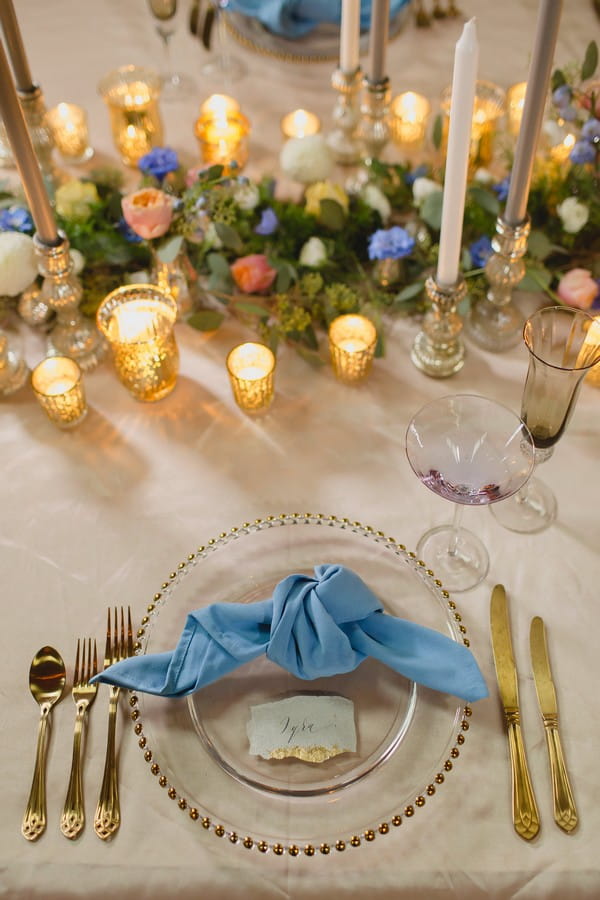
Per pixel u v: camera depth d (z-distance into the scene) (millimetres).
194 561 886
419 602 853
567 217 1135
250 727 770
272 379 1038
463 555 923
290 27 1531
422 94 1472
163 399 1102
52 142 1311
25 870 712
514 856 711
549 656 840
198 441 1053
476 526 953
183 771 749
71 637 870
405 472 1012
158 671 784
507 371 1120
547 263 1207
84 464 1032
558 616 872
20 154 929
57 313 1155
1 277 1065
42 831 730
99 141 1435
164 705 786
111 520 974
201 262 1176
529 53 1472
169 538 955
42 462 1036
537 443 911
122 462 1032
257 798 732
